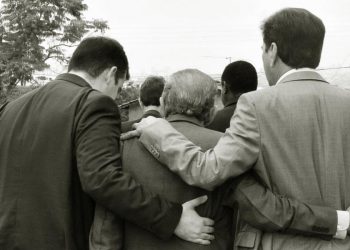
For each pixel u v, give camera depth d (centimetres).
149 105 411
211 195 222
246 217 211
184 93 226
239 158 206
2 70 2434
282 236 212
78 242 222
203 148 221
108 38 249
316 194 206
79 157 213
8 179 226
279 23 221
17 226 221
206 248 218
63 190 217
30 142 224
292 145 207
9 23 2484
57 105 226
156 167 223
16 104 239
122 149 231
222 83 367
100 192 208
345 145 210
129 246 225
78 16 2584
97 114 219
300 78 217
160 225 214
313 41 219
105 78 244
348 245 211
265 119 208
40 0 2494
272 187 211
